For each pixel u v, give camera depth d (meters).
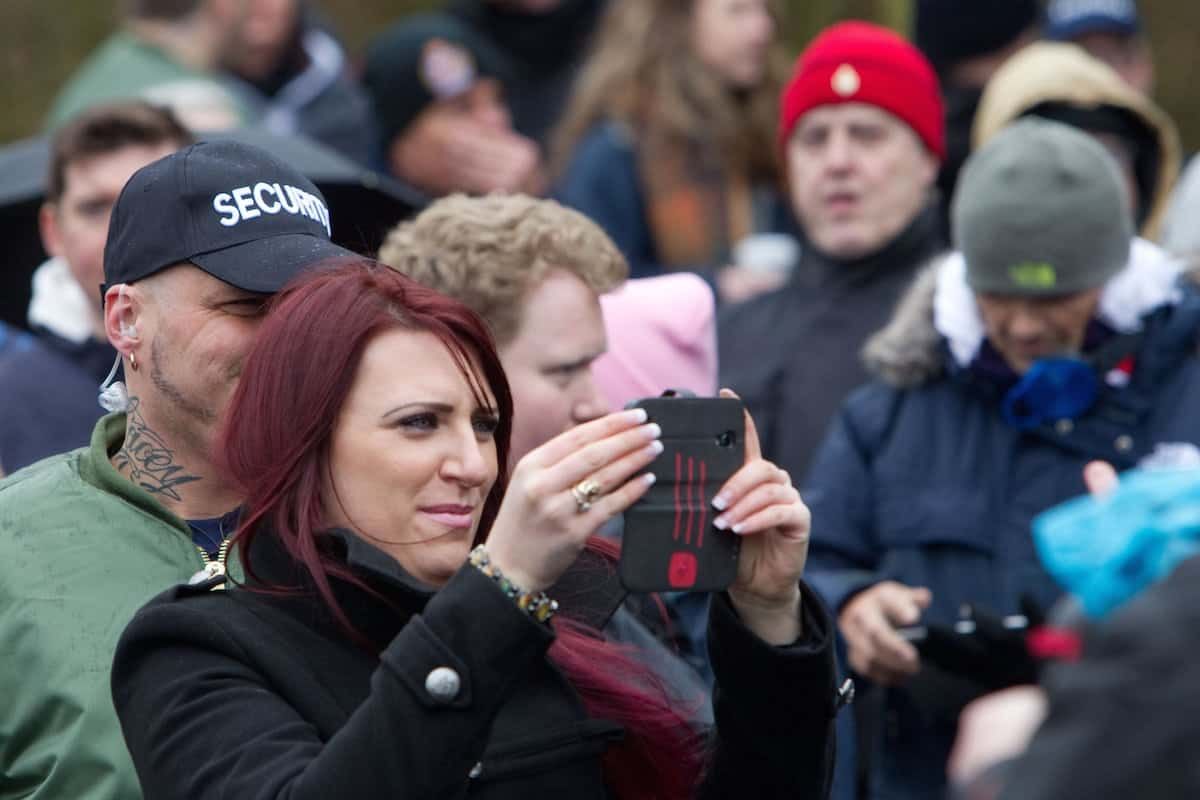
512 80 21.59
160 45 19.19
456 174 19.08
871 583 11.69
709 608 7.44
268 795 6.64
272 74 20.36
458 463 7.18
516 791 7.26
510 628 6.58
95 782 8.11
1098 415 11.71
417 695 6.53
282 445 7.16
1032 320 11.68
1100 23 19.86
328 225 8.88
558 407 9.80
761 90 17.97
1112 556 5.38
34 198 14.93
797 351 14.45
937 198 16.38
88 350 13.14
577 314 9.84
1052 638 5.55
